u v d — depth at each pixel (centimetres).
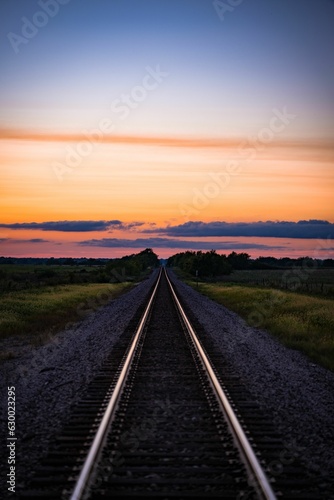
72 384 1120
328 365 1331
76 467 620
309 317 2166
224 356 1433
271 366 1327
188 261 9744
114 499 557
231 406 887
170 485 590
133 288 5412
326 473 631
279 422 829
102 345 1658
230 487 587
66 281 6400
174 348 1547
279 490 579
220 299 3688
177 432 763
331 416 883
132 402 932
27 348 1636
